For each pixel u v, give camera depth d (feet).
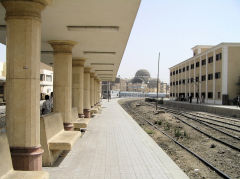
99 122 57.36
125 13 21.76
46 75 146.41
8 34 17.60
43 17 23.06
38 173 15.24
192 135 49.55
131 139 37.37
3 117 43.68
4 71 108.88
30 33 17.51
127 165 23.95
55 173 20.84
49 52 41.16
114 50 39.93
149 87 411.54
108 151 29.35
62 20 23.97
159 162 25.39
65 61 31.81
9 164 15.37
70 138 24.56
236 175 25.40
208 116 90.74
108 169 22.48
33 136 17.98
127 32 28.04
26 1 17.28
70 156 26.66
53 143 22.84
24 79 17.61
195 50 204.44
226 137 46.98
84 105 60.95
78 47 37.42
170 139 45.16
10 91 17.71
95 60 52.03
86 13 21.89
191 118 78.07
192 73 189.88
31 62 17.63
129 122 58.90
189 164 29.22
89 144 32.99
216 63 148.25
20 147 17.78
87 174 20.84
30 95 17.74
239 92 138.51
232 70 139.13
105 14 22.11
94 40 32.14
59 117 28.32
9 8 17.40
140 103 188.55
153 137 47.44
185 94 205.67
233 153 34.50
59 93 31.71
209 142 42.32
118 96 327.67
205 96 163.53
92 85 76.18
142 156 27.55
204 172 26.20
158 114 95.35
